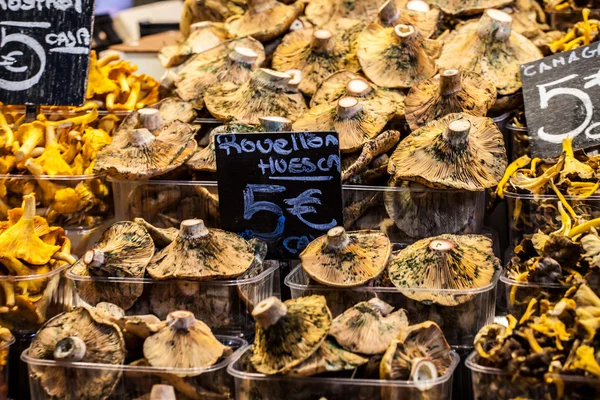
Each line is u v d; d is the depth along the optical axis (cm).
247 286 99
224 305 99
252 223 106
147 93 136
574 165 106
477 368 87
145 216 112
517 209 106
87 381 92
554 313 88
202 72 125
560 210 101
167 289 100
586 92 113
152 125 115
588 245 94
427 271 96
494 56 121
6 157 118
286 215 105
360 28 127
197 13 145
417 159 104
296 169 104
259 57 126
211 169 111
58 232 111
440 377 87
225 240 102
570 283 93
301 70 124
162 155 111
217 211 110
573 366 84
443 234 102
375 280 97
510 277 97
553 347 87
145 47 176
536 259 97
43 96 122
